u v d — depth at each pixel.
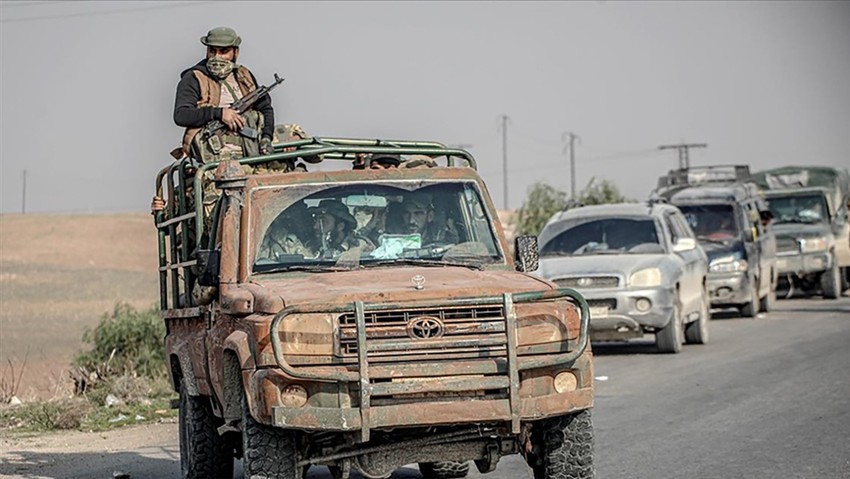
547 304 23.58
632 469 31.05
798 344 60.47
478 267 27.02
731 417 38.84
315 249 26.78
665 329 57.75
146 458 36.59
